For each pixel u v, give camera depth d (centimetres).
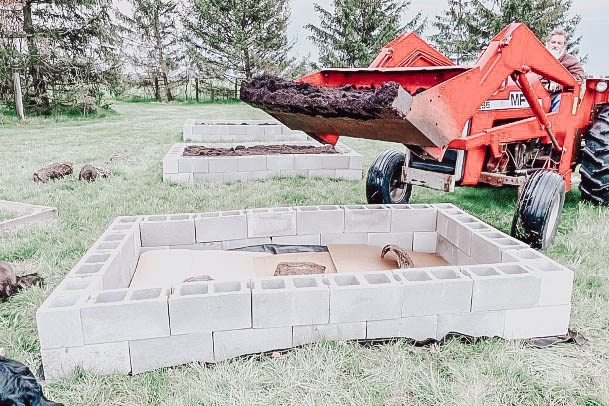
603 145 439
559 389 189
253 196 530
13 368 140
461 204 498
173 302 201
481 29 2459
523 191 361
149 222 325
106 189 553
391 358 207
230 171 626
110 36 1706
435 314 224
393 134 263
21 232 383
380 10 2661
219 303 206
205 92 2852
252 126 1043
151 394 187
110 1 1695
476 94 274
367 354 212
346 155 650
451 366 203
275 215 348
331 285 220
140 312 199
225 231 341
